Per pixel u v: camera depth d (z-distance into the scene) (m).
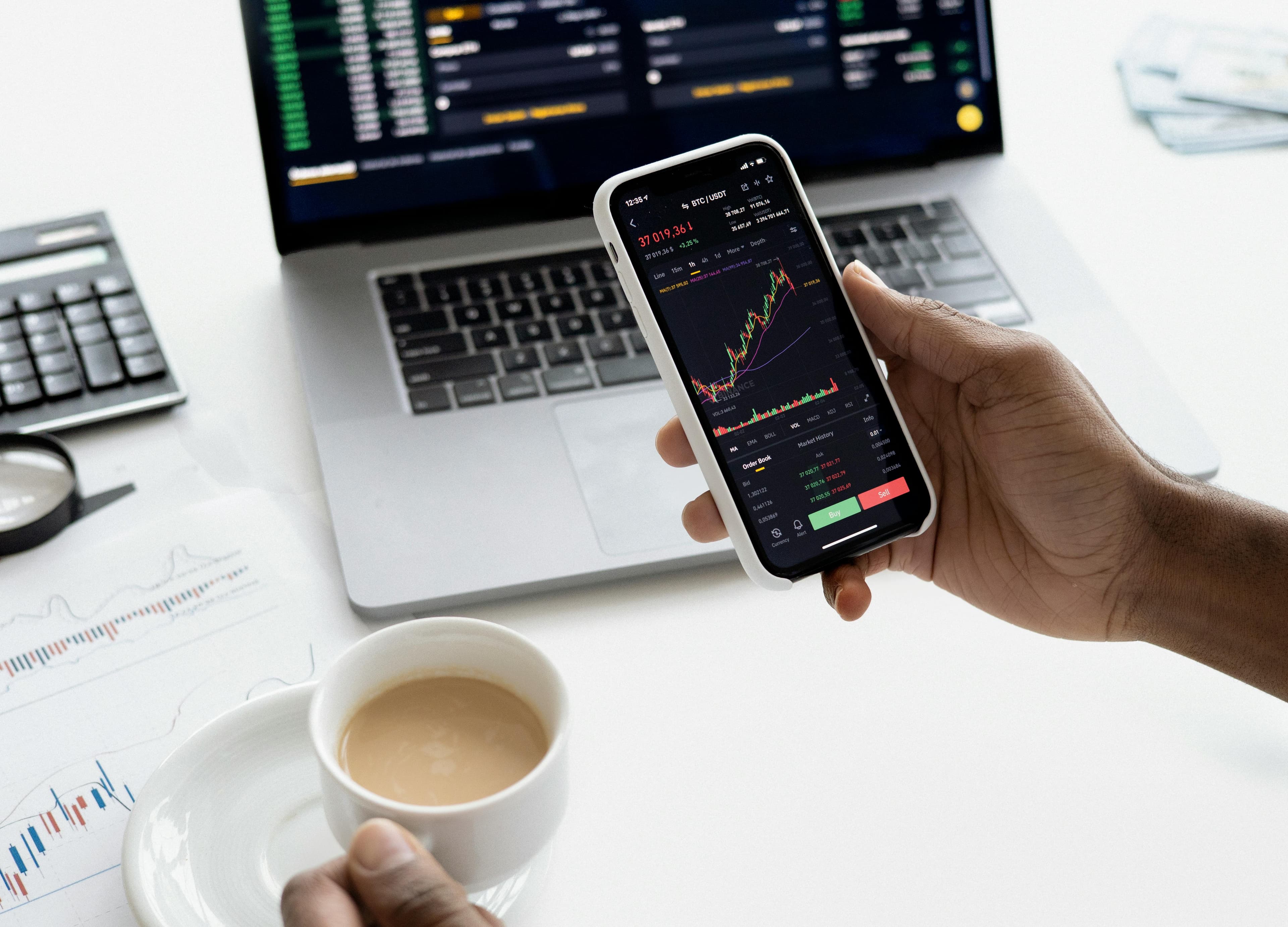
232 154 1.01
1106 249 0.91
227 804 0.49
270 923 0.46
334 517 0.65
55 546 0.65
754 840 0.52
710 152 0.61
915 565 0.68
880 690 0.59
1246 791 0.54
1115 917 0.49
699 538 0.62
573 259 0.84
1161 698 0.59
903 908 0.50
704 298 0.59
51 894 0.49
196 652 0.60
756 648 0.61
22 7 1.18
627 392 0.75
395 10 0.83
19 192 0.95
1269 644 0.59
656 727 0.57
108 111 1.06
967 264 0.84
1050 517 0.61
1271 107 1.05
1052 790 0.54
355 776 0.45
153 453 0.71
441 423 0.72
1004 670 0.61
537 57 0.86
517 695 0.48
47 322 0.76
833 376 0.61
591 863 0.51
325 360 0.75
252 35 0.81
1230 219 0.94
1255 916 0.49
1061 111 1.07
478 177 0.86
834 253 0.84
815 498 0.59
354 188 0.84
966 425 0.65
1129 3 1.22
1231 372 0.79
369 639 0.47
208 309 0.83
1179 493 0.60
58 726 0.56
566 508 0.67
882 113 0.92
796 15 0.89
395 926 0.39
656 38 0.87
